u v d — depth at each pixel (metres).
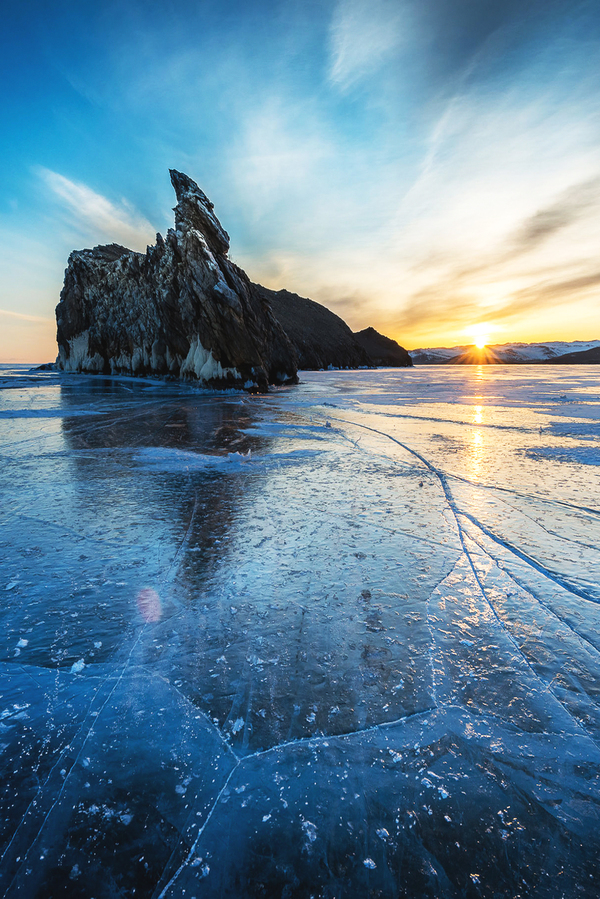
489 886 1.46
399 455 8.77
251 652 2.72
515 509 5.44
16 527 4.86
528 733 2.10
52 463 8.02
